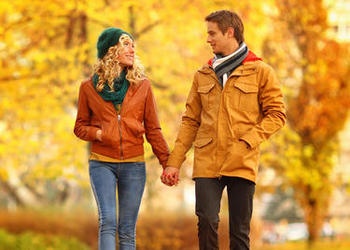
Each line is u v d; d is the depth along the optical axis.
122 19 26.83
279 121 10.71
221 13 10.90
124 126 11.09
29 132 28.84
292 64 31.31
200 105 11.18
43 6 25.39
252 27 28.03
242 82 10.75
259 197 33.91
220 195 10.75
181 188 46.22
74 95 27.27
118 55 11.12
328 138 31.67
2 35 25.72
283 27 30.88
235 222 10.72
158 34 28.16
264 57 30.75
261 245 32.91
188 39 28.41
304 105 31.48
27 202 47.09
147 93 11.28
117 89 11.13
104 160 11.07
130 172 11.12
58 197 48.97
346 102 31.23
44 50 27.39
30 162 33.31
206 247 10.64
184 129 11.20
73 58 26.14
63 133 28.41
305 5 30.66
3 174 28.00
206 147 10.74
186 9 26.91
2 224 31.88
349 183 33.56
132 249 11.08
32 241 28.56
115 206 10.89
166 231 29.89
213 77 10.90
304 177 30.27
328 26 31.20
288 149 29.12
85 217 32.22
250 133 10.59
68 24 26.33
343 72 31.16
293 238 66.69
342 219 59.38
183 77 28.64
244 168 10.58
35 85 27.34
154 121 11.36
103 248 10.66
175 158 11.17
